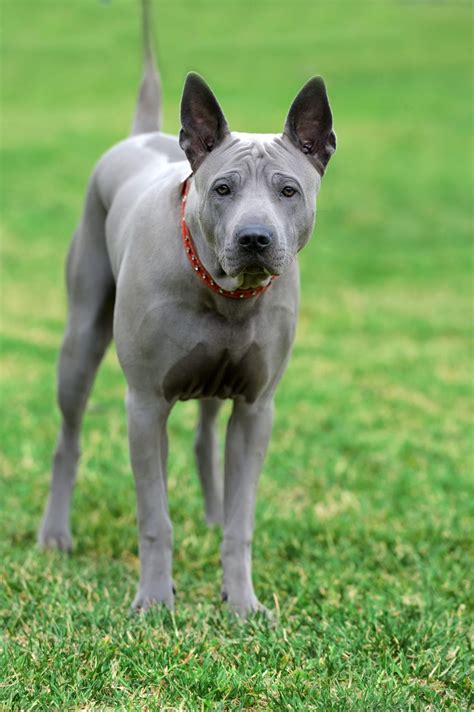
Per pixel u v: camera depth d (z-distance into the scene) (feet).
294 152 21.31
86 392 28.86
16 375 51.26
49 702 18.06
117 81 152.76
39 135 123.95
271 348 23.17
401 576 26.84
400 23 189.26
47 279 77.05
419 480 35.58
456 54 167.94
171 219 22.67
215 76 155.94
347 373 53.26
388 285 79.87
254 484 24.20
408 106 140.05
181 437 40.75
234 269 20.01
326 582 25.59
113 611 22.79
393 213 103.09
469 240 96.02
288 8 200.85
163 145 27.89
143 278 22.68
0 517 31.01
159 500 23.53
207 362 22.79
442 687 19.61
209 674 19.21
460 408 46.91
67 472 29.40
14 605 23.17
